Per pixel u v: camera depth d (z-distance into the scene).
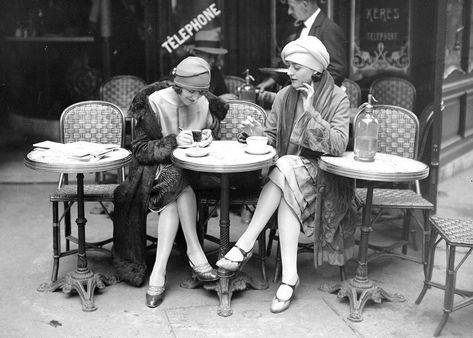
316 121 3.97
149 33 7.91
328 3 6.66
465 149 7.23
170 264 4.64
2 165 7.74
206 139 4.23
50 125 8.99
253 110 4.84
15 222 5.60
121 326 3.71
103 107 5.00
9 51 9.23
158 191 4.09
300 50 4.04
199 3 7.21
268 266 4.66
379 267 4.68
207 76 4.09
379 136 4.85
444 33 5.27
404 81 6.16
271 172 4.04
